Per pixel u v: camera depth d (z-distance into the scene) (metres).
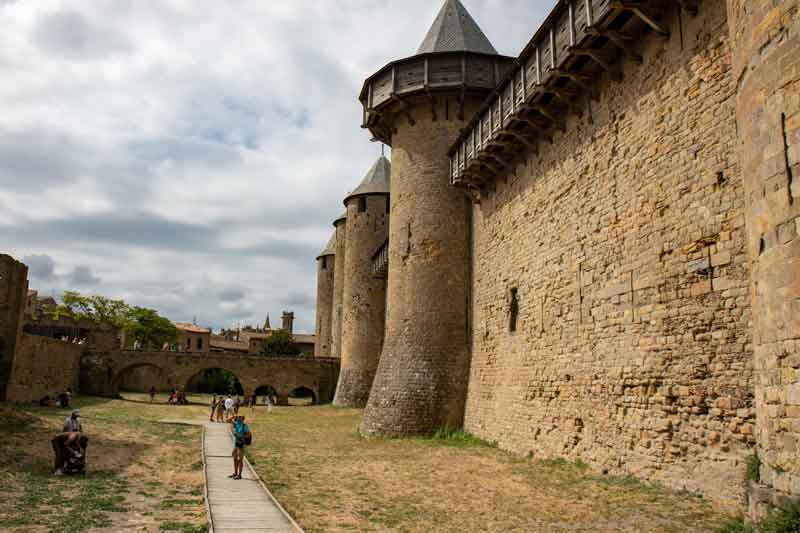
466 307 21.95
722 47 9.74
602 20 11.74
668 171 10.88
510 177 18.77
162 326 70.69
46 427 18.48
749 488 6.73
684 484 9.92
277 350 71.50
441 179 22.69
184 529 8.32
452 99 22.91
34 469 12.35
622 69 12.61
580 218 14.05
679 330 10.33
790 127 6.25
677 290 10.45
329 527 8.75
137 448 16.81
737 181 9.29
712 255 9.70
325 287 59.38
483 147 18.50
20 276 28.09
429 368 21.30
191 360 43.91
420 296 22.11
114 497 10.24
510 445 17.05
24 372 29.39
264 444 19.23
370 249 41.72
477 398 20.17
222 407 28.28
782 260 6.29
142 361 42.97
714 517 8.50
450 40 23.77
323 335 58.47
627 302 11.87
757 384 6.87
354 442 19.78
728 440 9.12
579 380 13.58
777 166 6.43
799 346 5.98
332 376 46.78
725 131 9.59
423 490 11.64
